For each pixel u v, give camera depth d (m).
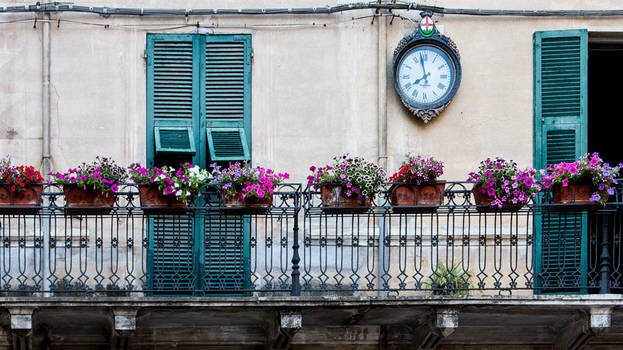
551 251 13.52
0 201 12.34
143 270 12.76
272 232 12.91
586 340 12.73
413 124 13.71
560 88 13.78
